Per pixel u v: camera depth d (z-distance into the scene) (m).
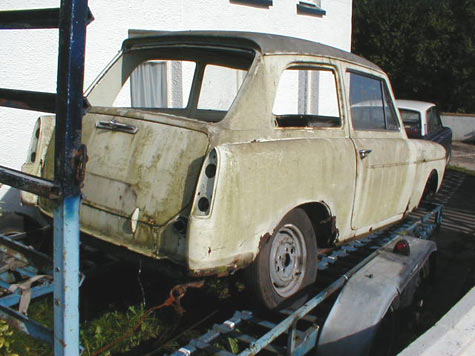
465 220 7.01
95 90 3.75
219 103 4.22
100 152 3.11
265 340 2.60
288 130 3.31
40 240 3.84
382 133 4.35
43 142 3.49
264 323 2.93
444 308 4.29
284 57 3.29
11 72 5.04
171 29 6.47
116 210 2.95
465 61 20.80
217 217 2.62
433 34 22.03
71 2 1.83
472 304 2.71
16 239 3.71
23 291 2.77
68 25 1.84
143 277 4.00
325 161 3.42
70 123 1.90
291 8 8.66
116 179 2.98
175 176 2.77
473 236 6.33
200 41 3.47
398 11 22.50
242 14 7.60
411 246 3.84
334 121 4.14
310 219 3.72
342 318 2.97
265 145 2.96
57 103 1.91
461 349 2.28
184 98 6.09
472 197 8.38
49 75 5.33
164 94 6.19
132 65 3.99
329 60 3.71
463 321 2.52
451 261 5.50
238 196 2.71
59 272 1.97
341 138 3.75
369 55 23.36
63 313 1.98
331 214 3.59
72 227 1.96
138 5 6.02
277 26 8.38
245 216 2.78
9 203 4.93
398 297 3.21
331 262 3.83
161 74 6.09
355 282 3.19
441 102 22.41
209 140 2.76
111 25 5.77
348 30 10.48
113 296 3.87
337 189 3.60
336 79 3.80
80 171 1.96
